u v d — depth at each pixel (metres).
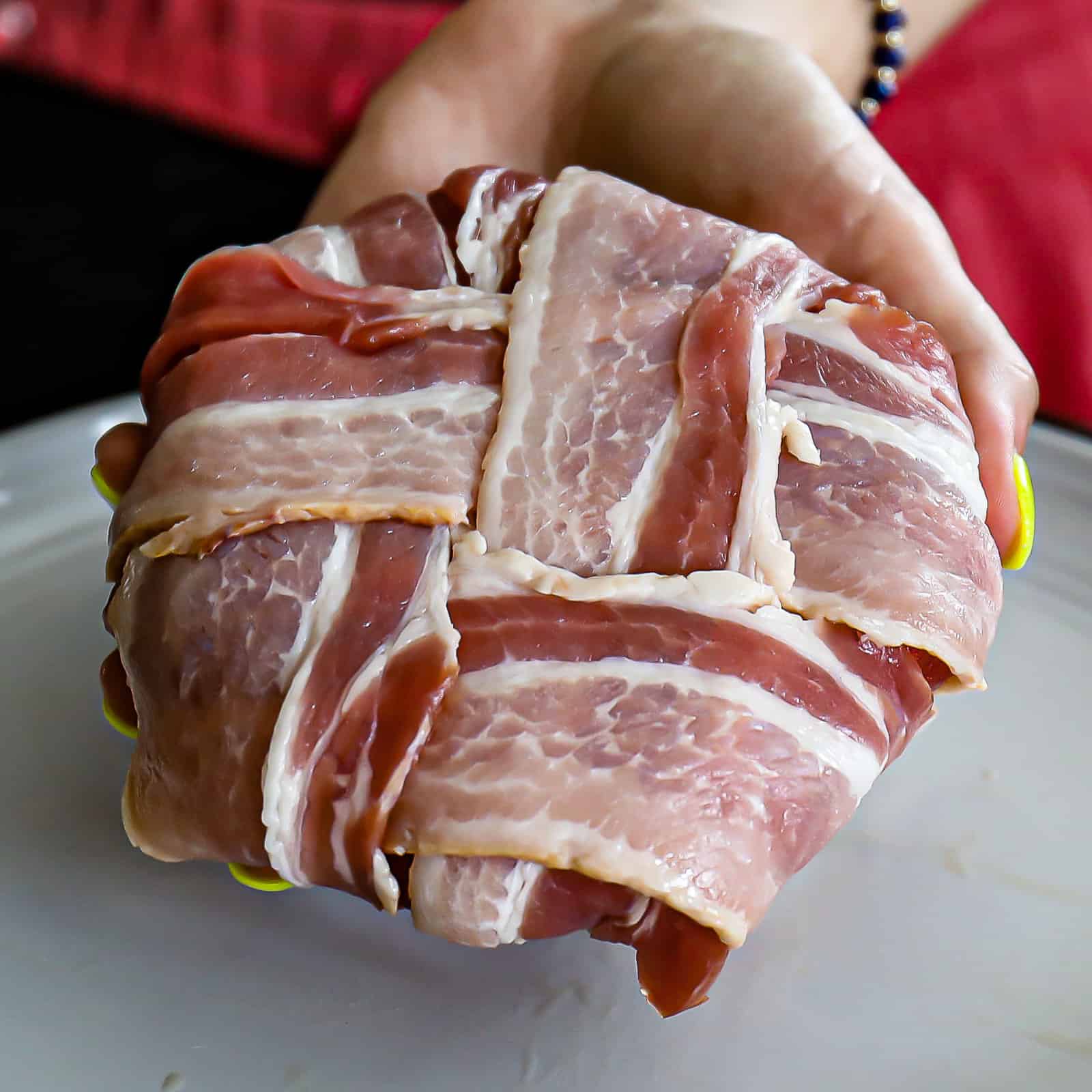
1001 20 0.58
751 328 0.32
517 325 0.32
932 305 0.37
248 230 0.55
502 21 0.45
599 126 0.43
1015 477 0.36
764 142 0.39
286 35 0.61
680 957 0.30
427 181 0.46
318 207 0.46
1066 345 0.49
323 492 0.31
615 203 0.33
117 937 0.34
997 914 0.34
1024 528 0.36
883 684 0.31
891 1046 0.32
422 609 0.31
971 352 0.36
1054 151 0.54
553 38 0.44
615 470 0.31
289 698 0.31
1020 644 0.39
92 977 0.33
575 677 0.31
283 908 0.34
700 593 0.31
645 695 0.30
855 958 0.33
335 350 0.32
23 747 0.37
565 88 0.44
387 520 0.31
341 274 0.33
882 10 0.50
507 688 0.31
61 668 0.39
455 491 0.31
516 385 0.32
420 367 0.32
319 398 0.32
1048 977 0.33
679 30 0.43
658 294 0.32
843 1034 0.32
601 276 0.32
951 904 0.34
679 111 0.41
